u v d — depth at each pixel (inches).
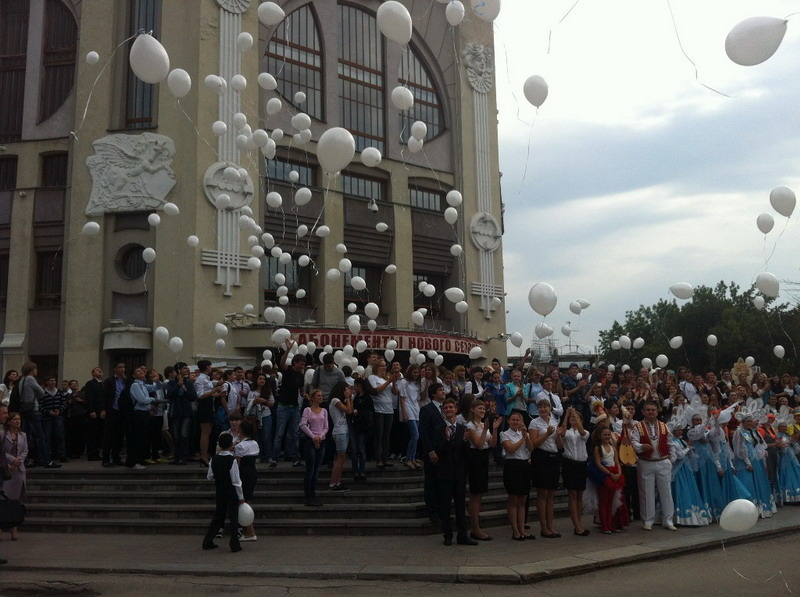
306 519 421.1
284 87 925.2
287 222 888.9
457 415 426.3
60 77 904.3
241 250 836.0
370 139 1009.5
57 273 866.1
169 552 369.4
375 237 975.6
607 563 341.4
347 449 504.1
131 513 444.1
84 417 621.6
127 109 877.8
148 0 892.0
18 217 872.9
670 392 579.2
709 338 699.4
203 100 834.8
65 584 314.2
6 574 334.0
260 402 529.3
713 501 458.9
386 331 865.5
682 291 483.5
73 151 864.9
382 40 1045.2
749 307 2094.0
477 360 1045.2
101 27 881.5
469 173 1088.2
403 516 421.1
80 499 472.4
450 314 1050.1
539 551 363.9
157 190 832.9
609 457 422.3
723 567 342.0
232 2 871.1
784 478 556.4
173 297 812.0
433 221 1042.7
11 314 854.5
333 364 498.6
